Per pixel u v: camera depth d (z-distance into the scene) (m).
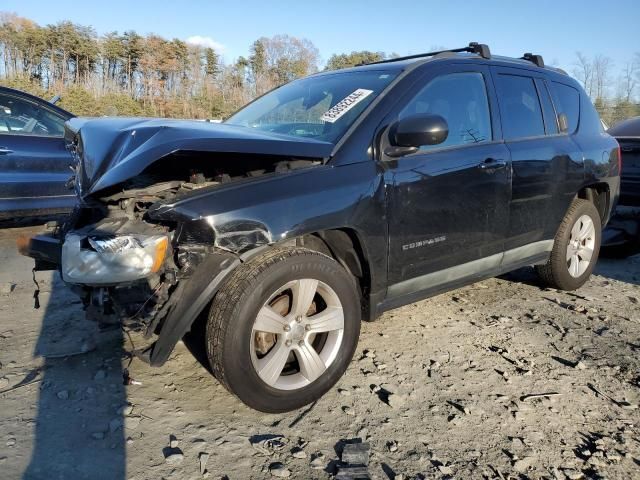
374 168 2.84
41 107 5.86
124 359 3.09
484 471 2.22
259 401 2.51
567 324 3.79
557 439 2.45
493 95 3.60
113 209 2.60
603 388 2.91
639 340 3.54
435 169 3.09
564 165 3.96
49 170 5.70
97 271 2.28
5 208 5.45
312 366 2.65
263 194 2.49
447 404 2.72
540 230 3.92
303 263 2.54
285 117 3.44
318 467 2.22
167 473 2.16
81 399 2.67
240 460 2.25
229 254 2.44
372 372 3.03
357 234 2.76
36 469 2.15
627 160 5.50
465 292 4.44
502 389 2.88
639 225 5.48
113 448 2.30
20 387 2.77
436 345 3.39
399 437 2.44
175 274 2.40
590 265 4.51
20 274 4.66
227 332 2.37
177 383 2.85
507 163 3.50
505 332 3.62
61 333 3.42
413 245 3.03
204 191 2.45
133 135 2.60
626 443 2.42
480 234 3.41
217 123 3.39
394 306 3.07
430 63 3.32
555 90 4.17
